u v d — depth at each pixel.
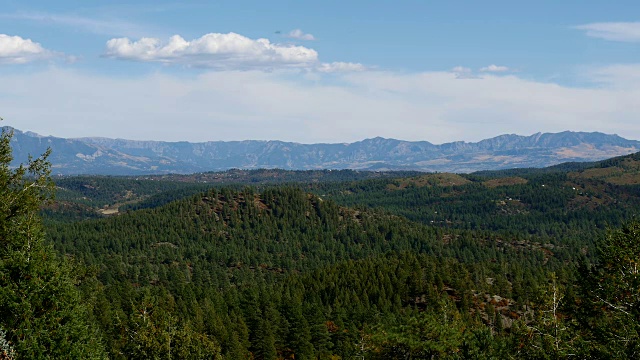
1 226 30.34
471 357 47.38
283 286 153.00
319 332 102.88
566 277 124.88
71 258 35.25
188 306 114.62
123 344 55.00
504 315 127.75
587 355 34.84
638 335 32.72
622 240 37.19
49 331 29.86
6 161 31.89
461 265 156.88
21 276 30.27
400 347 50.16
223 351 93.06
